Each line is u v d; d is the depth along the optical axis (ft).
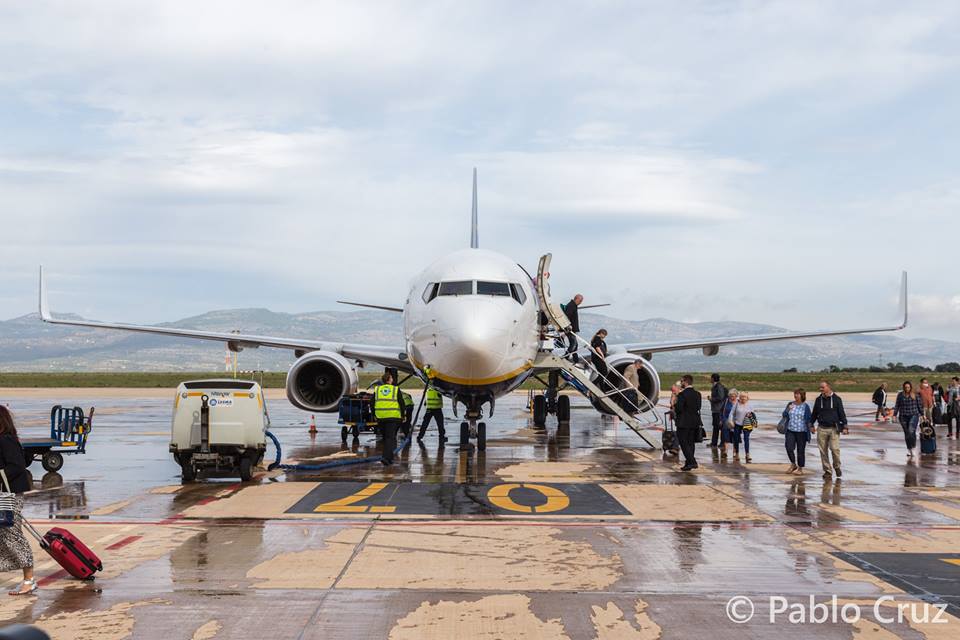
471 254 62.95
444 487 45.78
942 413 91.30
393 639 21.18
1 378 293.43
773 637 21.59
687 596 24.97
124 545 31.30
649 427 88.74
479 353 54.75
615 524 35.63
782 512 38.91
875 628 22.31
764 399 169.68
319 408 71.00
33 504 40.40
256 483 47.50
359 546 31.22
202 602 24.16
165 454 63.00
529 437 77.92
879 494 44.91
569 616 23.06
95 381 274.98
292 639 21.17
